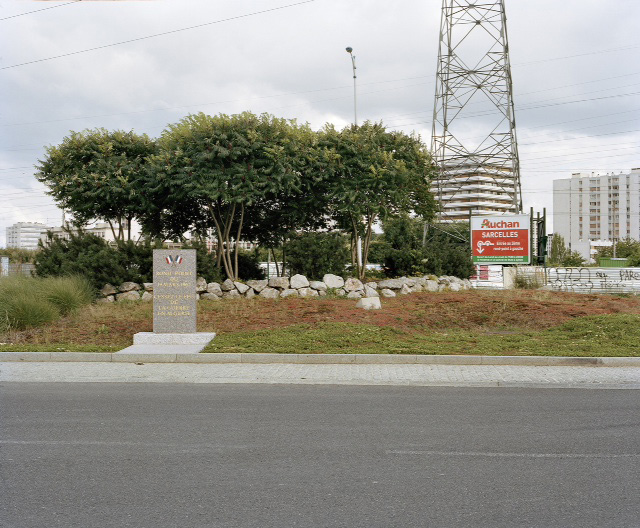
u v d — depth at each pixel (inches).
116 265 695.1
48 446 229.3
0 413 282.5
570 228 5255.9
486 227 978.1
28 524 158.4
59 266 709.9
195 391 334.3
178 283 490.3
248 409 290.5
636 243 3144.7
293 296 696.4
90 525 157.8
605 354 418.0
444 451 222.7
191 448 226.5
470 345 460.1
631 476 195.9
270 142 700.0
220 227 818.8
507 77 1327.5
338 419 271.1
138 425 260.5
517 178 1323.8
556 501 174.4
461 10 1347.2
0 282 605.0
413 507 169.5
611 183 5064.0
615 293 922.7
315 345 455.2
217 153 677.3
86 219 818.2
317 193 768.9
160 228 841.5
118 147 761.6
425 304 679.7
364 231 879.1
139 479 192.5
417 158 808.9
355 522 159.5
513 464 207.6
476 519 161.5
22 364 417.4
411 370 392.2
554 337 495.8
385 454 218.8
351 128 772.6
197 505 170.9
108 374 383.6
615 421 268.1
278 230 854.5
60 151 735.1
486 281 955.3
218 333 504.7
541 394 326.6
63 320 574.2
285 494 179.2
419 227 1277.1
